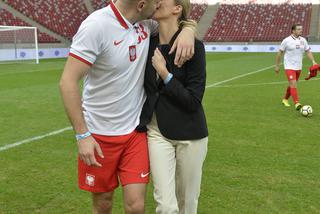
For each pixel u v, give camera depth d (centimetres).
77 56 239
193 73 264
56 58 2941
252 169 495
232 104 962
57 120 782
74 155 555
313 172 484
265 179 461
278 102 995
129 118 273
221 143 612
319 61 2400
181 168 286
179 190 295
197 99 263
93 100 268
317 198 409
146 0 247
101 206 299
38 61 2572
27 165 513
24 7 3291
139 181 274
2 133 678
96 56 246
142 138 281
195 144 278
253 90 1206
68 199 410
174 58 263
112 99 264
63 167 505
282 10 4128
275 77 1569
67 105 241
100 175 279
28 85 1330
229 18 4200
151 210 395
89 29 238
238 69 1927
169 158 279
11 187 441
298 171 488
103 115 269
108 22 244
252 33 3938
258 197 412
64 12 3556
